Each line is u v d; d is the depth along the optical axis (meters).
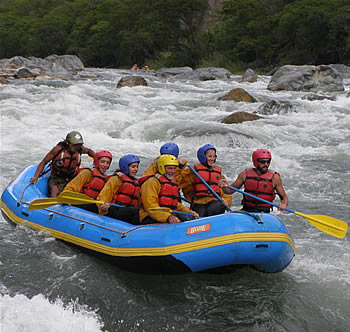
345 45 53.91
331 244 7.21
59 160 8.02
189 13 75.31
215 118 18.75
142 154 13.19
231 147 14.54
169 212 6.11
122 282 5.89
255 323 5.09
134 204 6.75
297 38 57.59
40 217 7.21
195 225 5.68
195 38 77.50
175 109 21.27
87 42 91.94
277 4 65.88
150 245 5.71
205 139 14.85
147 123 16.72
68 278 5.92
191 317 5.19
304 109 20.59
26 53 106.38
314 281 6.02
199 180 6.83
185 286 5.87
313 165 12.28
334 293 5.72
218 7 85.06
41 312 5.02
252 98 24.02
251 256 5.57
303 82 30.02
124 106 20.88
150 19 78.38
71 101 20.77
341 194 9.84
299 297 5.62
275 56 63.84
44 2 127.94
